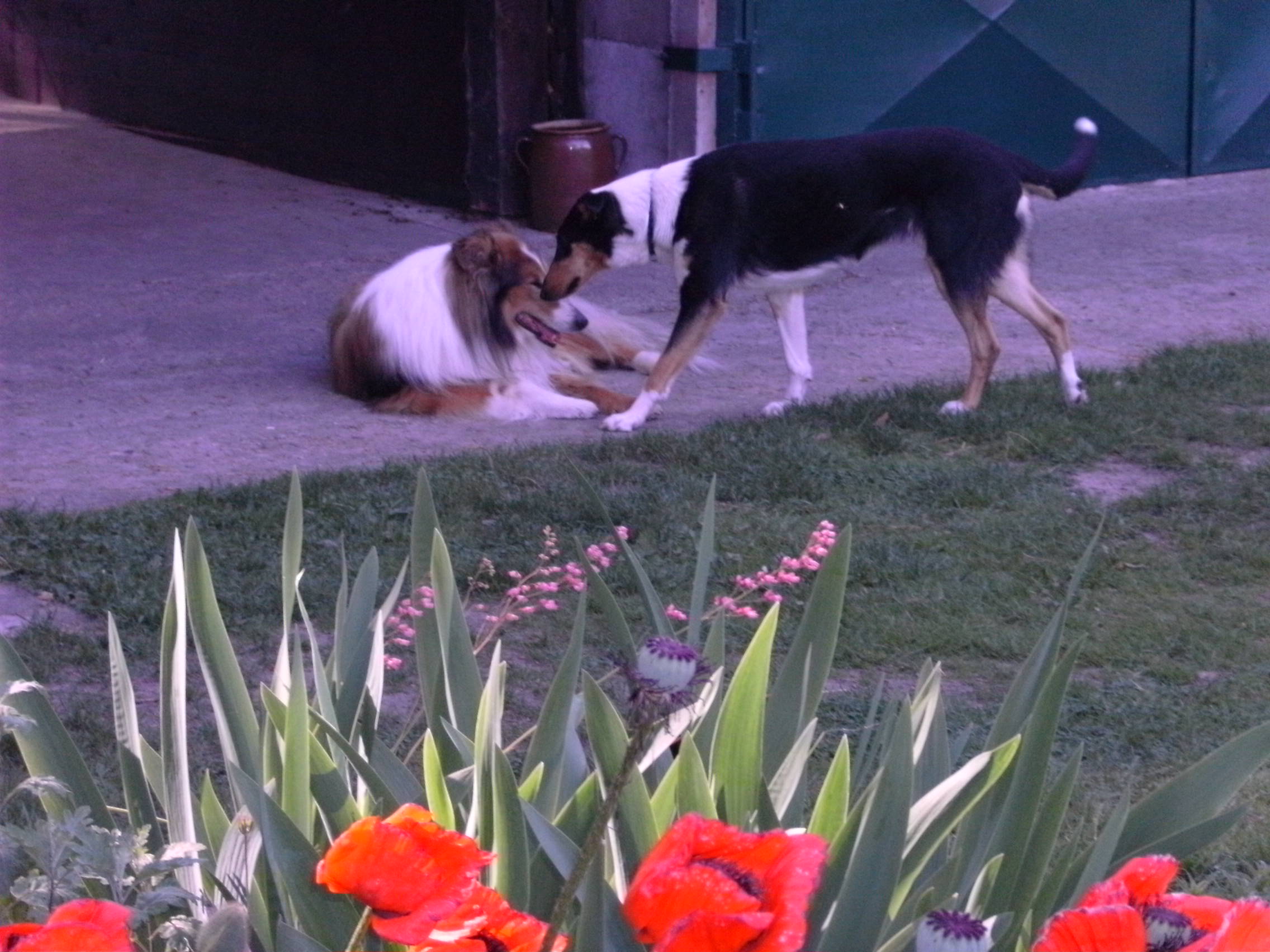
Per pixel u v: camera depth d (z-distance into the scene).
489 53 12.83
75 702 4.13
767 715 2.29
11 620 4.80
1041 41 13.34
